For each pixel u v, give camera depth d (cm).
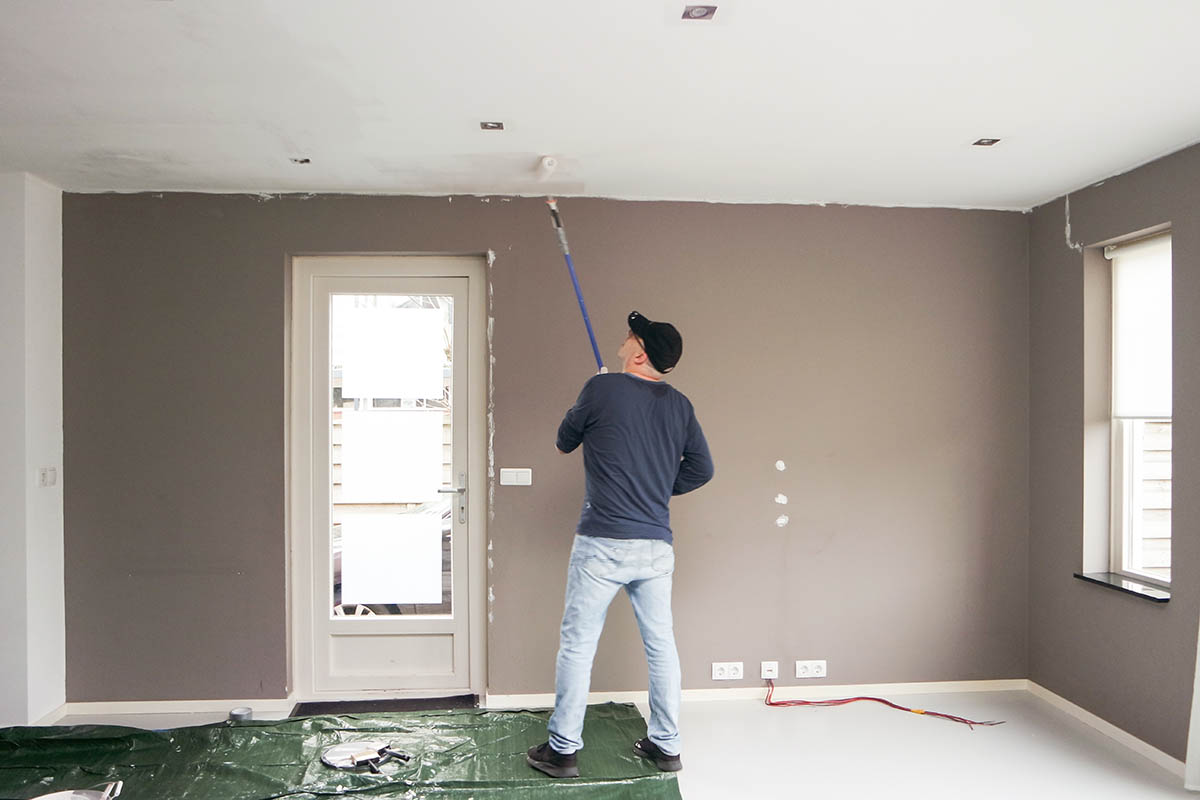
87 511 334
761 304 354
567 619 270
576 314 346
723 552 352
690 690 351
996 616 364
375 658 354
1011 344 365
